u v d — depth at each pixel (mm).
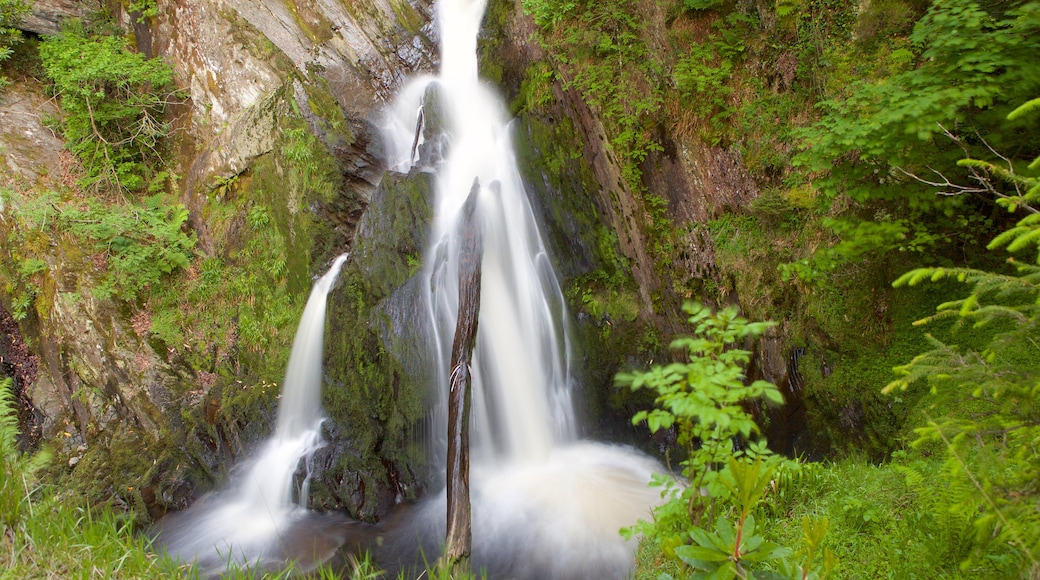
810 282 5723
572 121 6926
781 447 5945
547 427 6852
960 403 4457
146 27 9281
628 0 6582
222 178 8578
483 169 7477
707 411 2174
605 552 5047
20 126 8523
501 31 7828
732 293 6199
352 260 7211
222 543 5934
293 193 8203
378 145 8578
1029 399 2424
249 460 7145
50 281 7766
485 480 6246
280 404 7320
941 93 4051
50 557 3496
